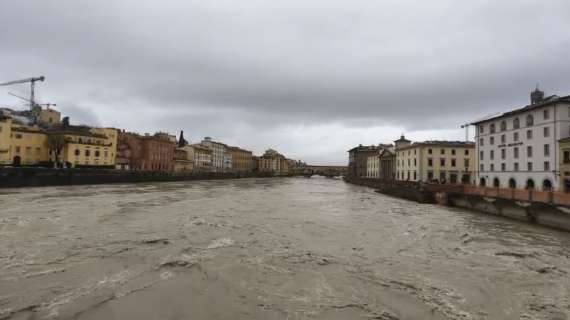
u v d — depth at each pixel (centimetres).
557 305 1266
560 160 4466
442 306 1227
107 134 9350
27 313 1081
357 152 16175
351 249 2028
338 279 1480
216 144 18138
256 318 1085
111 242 2000
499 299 1310
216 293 1280
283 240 2203
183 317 1076
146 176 8850
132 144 10956
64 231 2264
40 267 1525
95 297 1209
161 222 2705
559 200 3014
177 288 1311
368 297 1288
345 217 3400
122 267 1548
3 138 6862
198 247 1934
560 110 4550
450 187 4994
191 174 11338
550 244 2364
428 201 5347
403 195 6262
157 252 1803
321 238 2320
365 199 5838
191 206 3850
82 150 8338
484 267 1727
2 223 2462
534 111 4962
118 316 1070
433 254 1964
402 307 1205
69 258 1662
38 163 7369
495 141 5891
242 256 1781
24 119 9331
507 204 3744
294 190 8094
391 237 2417
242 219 3000
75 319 1045
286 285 1391
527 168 5088
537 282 1513
